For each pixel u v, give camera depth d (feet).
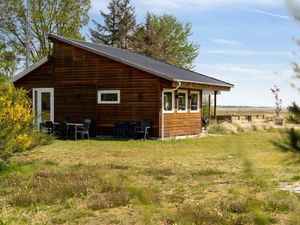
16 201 28.27
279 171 39.65
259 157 43.32
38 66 86.02
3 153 39.68
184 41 211.41
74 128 76.02
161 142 70.69
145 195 8.36
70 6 142.20
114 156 53.93
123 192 28.78
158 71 74.84
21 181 35.24
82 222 24.27
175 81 73.36
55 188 31.68
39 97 86.48
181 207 25.13
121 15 203.62
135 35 203.21
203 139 76.23
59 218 24.77
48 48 142.00
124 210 26.55
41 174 38.06
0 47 56.54
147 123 75.20
